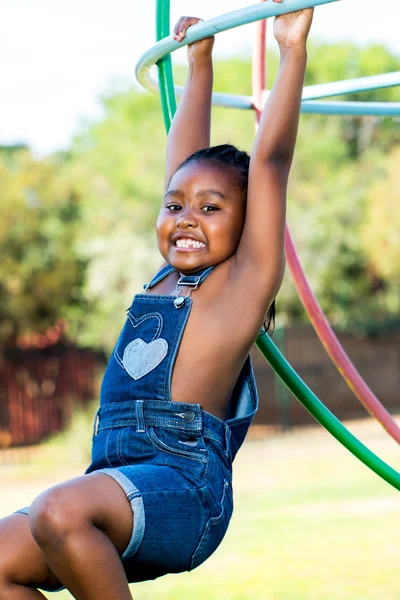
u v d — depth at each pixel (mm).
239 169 2184
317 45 19609
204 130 2531
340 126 18234
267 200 2061
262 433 15445
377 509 7664
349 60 19516
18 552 1789
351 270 17453
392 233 17125
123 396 2021
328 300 17359
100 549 1670
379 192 17328
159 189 16703
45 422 15406
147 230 16516
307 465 10922
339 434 2521
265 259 2057
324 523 7129
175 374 2012
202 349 2029
